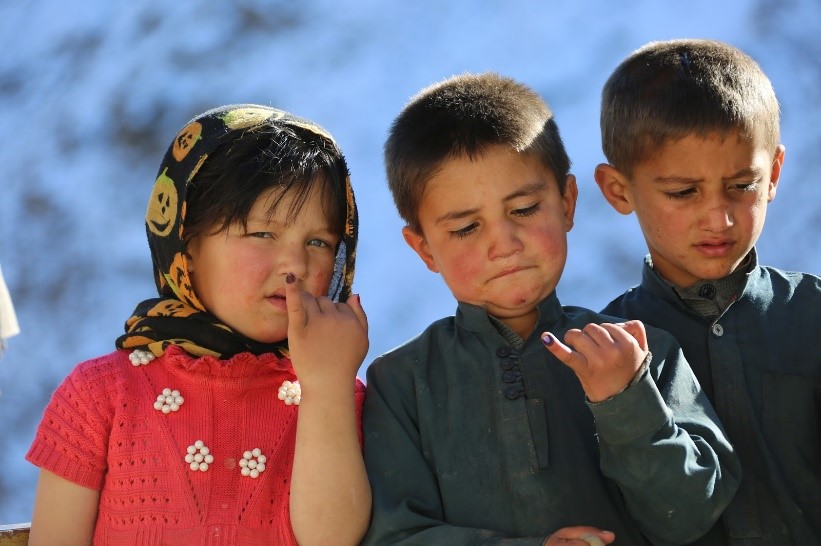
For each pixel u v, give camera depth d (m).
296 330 7.62
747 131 8.30
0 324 8.59
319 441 7.55
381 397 8.03
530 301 7.82
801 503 8.18
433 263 8.34
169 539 7.70
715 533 8.15
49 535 7.86
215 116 8.38
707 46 8.90
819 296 8.65
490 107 7.96
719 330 8.51
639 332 7.08
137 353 8.25
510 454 7.65
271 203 8.02
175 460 7.86
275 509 7.89
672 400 7.64
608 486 7.73
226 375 8.05
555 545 6.99
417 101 8.47
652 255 8.99
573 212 8.46
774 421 8.31
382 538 7.44
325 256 8.30
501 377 7.82
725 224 8.29
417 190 8.02
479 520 7.57
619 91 8.91
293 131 8.34
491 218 7.78
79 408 8.02
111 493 7.88
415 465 7.72
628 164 8.75
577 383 7.88
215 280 8.12
